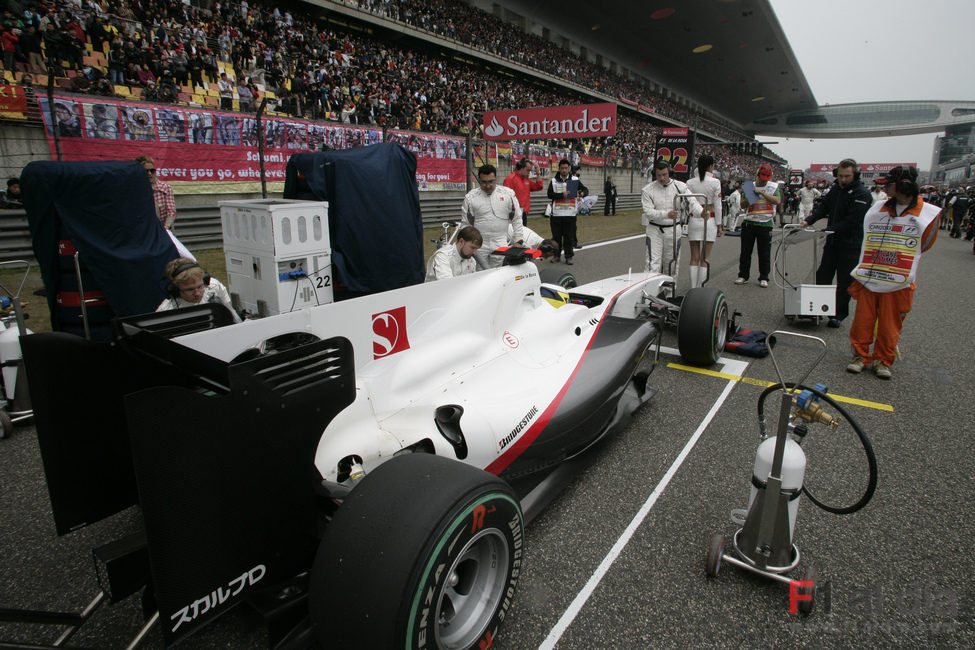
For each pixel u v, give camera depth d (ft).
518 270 10.36
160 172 29.68
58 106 26.12
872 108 273.95
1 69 30.76
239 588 5.17
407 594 4.93
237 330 6.19
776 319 21.01
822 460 10.78
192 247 30.91
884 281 14.40
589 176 77.10
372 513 5.27
